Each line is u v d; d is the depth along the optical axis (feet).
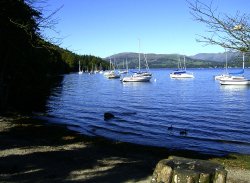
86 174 47.37
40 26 49.93
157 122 122.21
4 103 122.72
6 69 114.21
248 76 384.68
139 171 50.19
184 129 108.68
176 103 181.37
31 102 173.88
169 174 22.81
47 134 83.87
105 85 336.49
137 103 183.83
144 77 371.56
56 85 334.85
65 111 150.51
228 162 63.16
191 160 24.81
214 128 110.63
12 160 53.42
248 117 133.08
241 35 29.30
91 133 98.32
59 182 42.78
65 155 59.47
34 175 45.37
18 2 48.37
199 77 477.77
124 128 109.60
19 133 82.33
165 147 80.12
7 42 56.54
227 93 236.84
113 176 46.78
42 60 103.55
